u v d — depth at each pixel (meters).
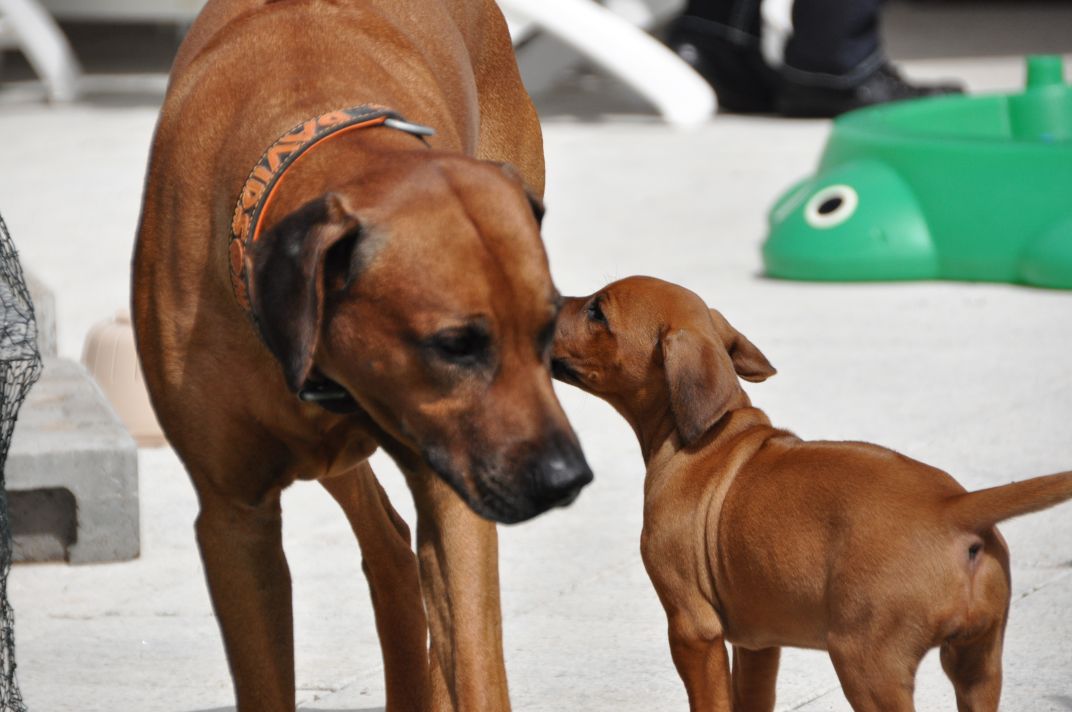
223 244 6.30
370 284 5.59
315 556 10.18
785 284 16.45
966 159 16.16
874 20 25.47
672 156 23.48
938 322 14.75
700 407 7.15
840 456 6.76
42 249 18.25
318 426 6.43
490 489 5.55
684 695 8.02
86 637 8.96
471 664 6.52
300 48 6.90
